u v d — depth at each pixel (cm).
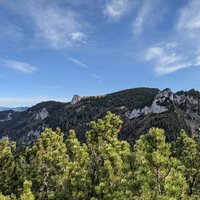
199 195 3048
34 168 3541
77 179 2888
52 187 3288
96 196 2795
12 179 3631
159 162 2261
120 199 2441
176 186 2158
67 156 3391
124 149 3194
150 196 2202
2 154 3678
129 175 2409
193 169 3219
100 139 3431
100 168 2800
